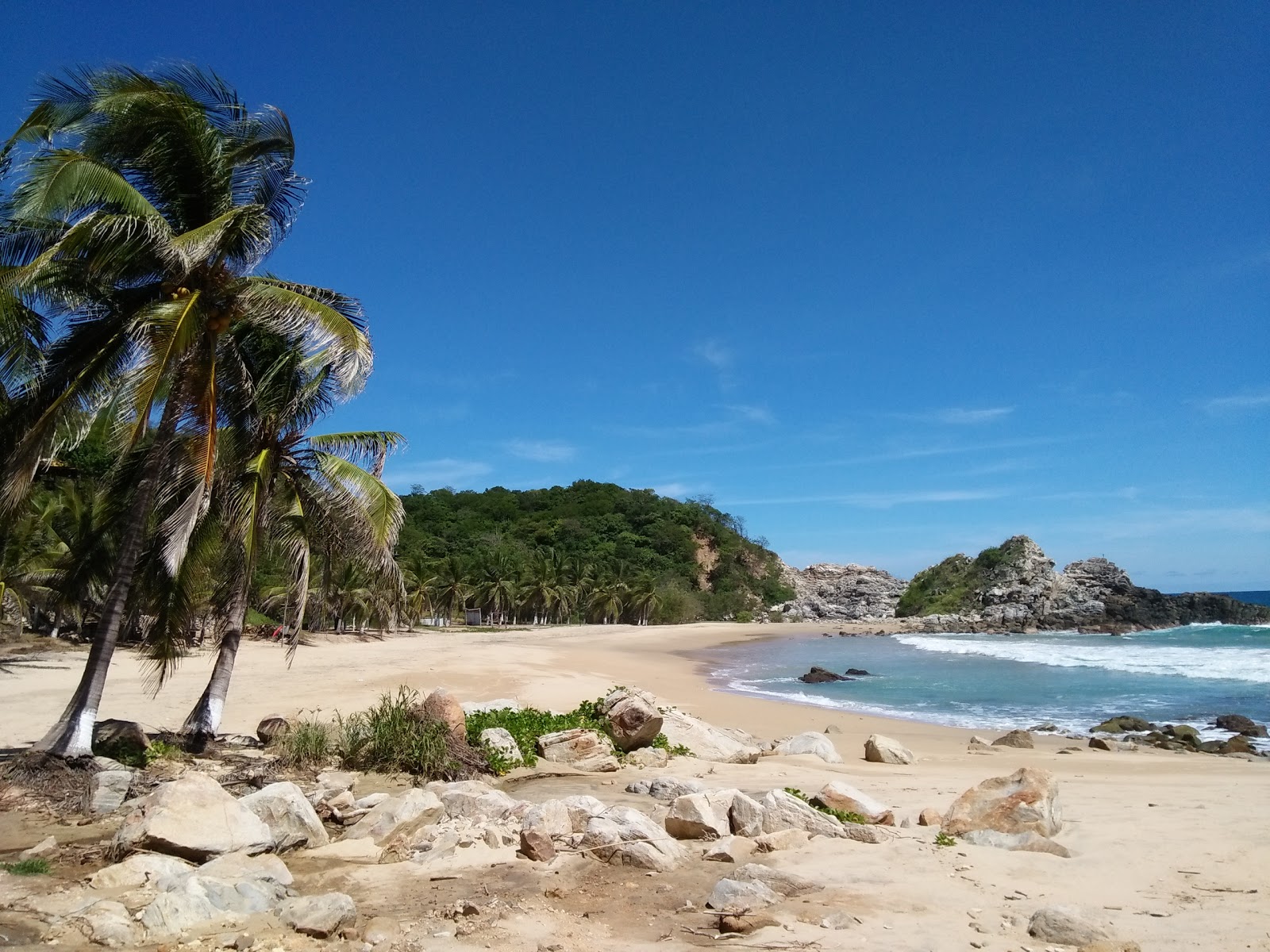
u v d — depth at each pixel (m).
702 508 150.75
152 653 13.07
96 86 10.10
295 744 12.22
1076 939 5.50
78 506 26.70
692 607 114.75
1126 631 83.69
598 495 140.12
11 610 33.28
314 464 13.64
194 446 10.95
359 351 10.45
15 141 9.93
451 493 135.88
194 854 7.22
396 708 12.68
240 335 12.91
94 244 9.87
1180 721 25.98
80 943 5.43
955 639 82.38
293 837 8.11
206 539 12.95
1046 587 106.31
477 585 86.12
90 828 8.52
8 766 10.20
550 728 14.84
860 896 6.55
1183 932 5.69
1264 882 6.81
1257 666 42.53
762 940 5.67
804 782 12.91
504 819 9.00
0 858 7.45
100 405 11.09
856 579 161.88
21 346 10.55
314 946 5.59
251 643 44.00
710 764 14.99
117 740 11.40
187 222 11.45
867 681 39.22
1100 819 9.44
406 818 8.74
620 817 8.33
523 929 5.93
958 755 17.92
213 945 5.47
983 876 7.04
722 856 7.68
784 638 85.38
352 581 51.41
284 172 12.01
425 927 5.98
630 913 6.33
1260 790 11.99
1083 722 25.58
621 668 39.75
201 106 10.88
